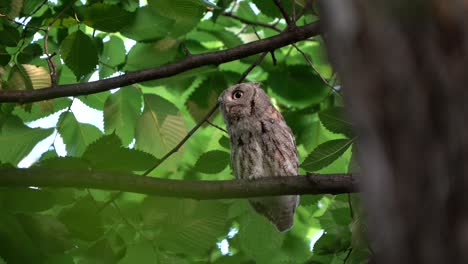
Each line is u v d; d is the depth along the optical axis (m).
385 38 2.19
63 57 7.68
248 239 9.64
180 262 7.45
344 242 8.30
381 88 2.19
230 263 9.27
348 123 7.41
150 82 9.77
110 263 7.20
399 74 2.17
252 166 9.35
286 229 9.71
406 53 2.17
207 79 10.30
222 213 7.19
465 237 2.05
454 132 2.10
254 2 9.44
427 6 2.16
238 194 6.92
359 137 2.28
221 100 9.69
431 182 2.11
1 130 9.06
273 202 9.53
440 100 2.12
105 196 9.33
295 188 6.98
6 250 6.29
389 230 2.16
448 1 2.14
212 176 12.11
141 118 9.26
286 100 10.68
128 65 9.48
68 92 7.55
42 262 6.36
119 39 9.71
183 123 9.33
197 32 10.91
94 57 7.70
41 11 9.73
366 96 2.21
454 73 2.12
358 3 2.24
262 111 9.48
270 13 9.45
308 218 12.39
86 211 6.97
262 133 9.35
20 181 6.36
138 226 7.66
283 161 9.33
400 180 2.15
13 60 8.33
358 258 7.56
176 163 9.33
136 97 9.59
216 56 7.93
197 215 7.18
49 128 9.22
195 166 8.66
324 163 7.46
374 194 2.19
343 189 6.93
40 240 6.36
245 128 9.39
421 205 2.12
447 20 2.14
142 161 6.67
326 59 2.40
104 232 7.20
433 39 2.14
